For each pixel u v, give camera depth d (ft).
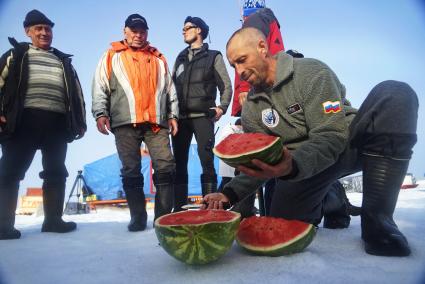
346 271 5.19
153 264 6.09
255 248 6.30
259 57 7.09
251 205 10.27
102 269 5.95
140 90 12.05
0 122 10.94
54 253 7.55
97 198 37.99
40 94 11.71
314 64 7.08
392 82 6.57
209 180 14.07
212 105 14.43
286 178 5.95
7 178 10.82
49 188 11.87
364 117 6.45
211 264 5.86
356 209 9.51
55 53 12.59
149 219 15.39
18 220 17.83
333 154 6.43
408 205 13.57
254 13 11.62
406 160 6.30
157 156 12.25
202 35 15.30
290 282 4.77
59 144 12.30
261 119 7.95
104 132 12.22
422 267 5.32
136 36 12.59
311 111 6.88
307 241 6.28
